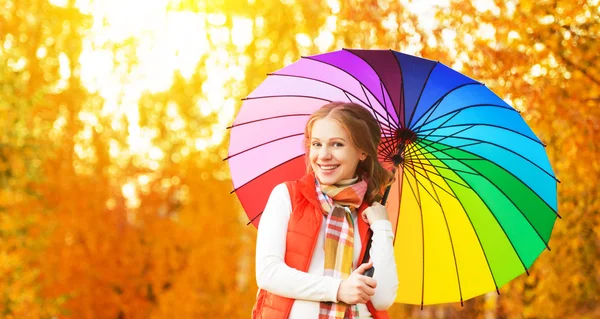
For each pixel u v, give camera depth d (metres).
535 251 2.81
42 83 10.10
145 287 10.48
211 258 10.36
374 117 2.77
